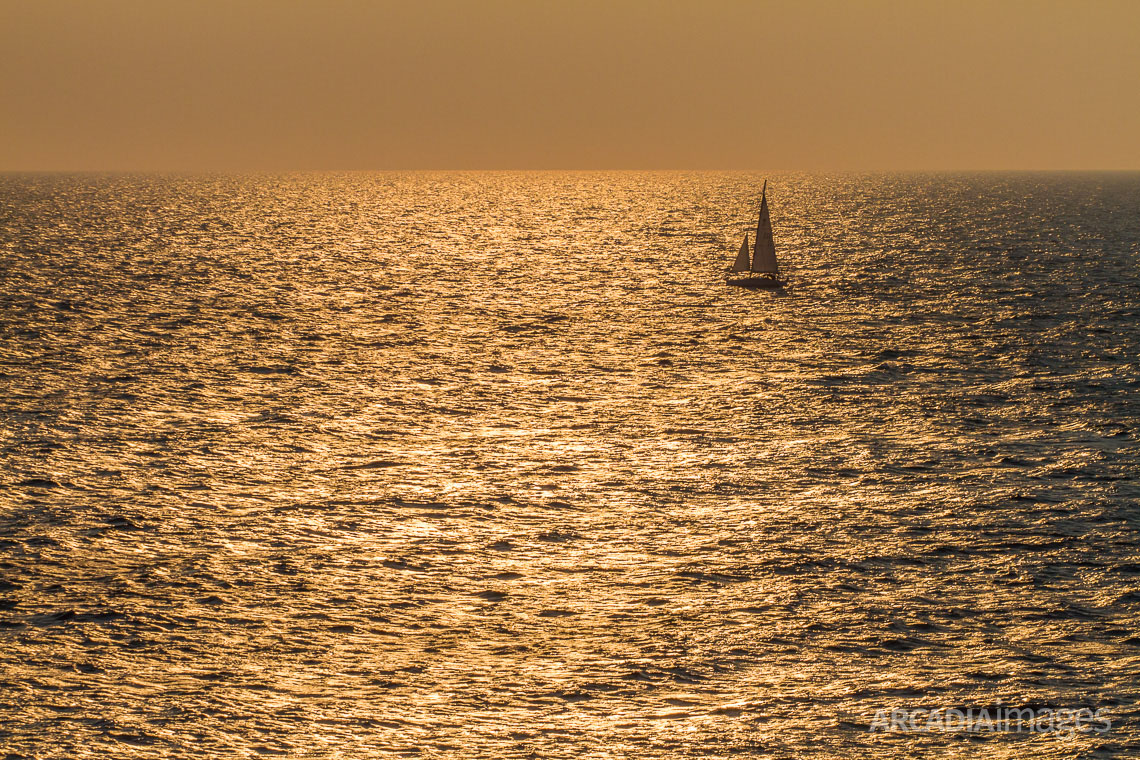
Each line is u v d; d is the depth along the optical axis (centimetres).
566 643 14950
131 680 13800
